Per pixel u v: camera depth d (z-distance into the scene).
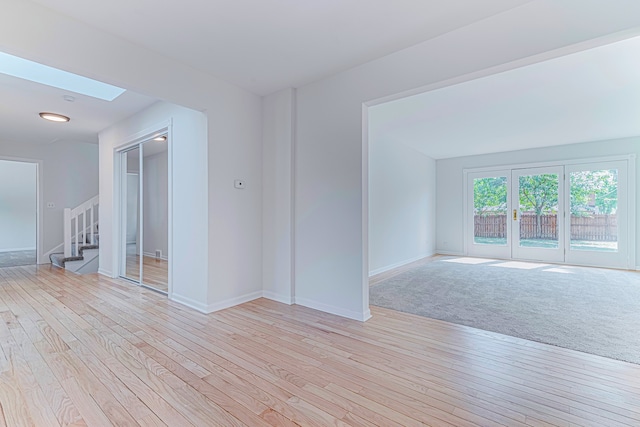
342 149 2.99
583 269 5.39
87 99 3.58
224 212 3.23
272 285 3.55
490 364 2.06
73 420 1.49
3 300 3.49
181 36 2.37
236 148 3.35
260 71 2.97
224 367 2.02
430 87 2.48
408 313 3.10
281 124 3.45
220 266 3.19
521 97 3.51
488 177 6.86
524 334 2.56
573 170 5.90
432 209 7.39
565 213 5.99
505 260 6.44
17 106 3.81
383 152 5.28
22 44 1.92
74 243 6.14
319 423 1.49
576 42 1.86
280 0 1.94
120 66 2.38
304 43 2.47
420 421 1.50
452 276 4.82
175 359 2.12
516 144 5.97
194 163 3.25
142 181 4.22
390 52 2.62
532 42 1.99
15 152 5.73
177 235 3.48
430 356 2.18
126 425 1.47
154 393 1.72
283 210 3.43
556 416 1.53
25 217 7.94
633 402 1.64
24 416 1.52
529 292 3.87
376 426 1.47
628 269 5.38
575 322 2.82
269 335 2.54
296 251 3.38
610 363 2.07
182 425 1.47
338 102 3.02
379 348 2.31
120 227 4.74
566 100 3.62
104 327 2.69
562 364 2.06
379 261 5.17
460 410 1.59
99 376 1.89
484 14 2.10
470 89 3.29
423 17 2.13
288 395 1.72
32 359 2.10
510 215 6.58
